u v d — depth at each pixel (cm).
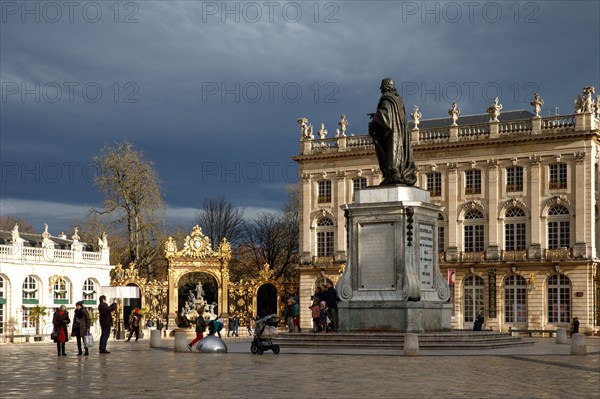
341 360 2586
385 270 3231
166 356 2959
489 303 7631
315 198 8612
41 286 6738
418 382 1941
